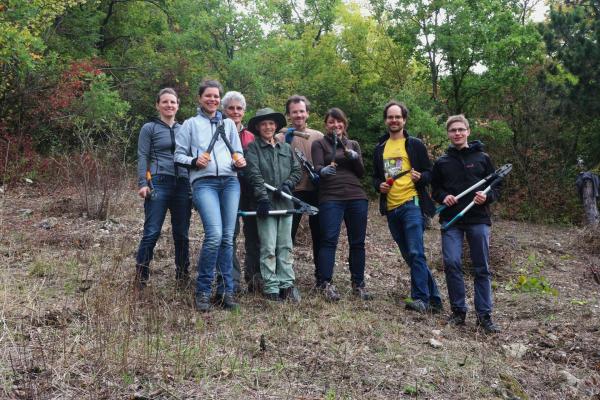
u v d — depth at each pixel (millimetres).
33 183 11992
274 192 5617
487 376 4328
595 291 7902
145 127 5441
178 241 5672
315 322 5059
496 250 9305
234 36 19203
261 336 4340
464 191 5586
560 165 18328
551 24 18016
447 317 5820
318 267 6211
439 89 18125
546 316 6273
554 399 4129
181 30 21391
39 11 13875
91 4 19688
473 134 17734
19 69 13922
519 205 17141
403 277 7684
